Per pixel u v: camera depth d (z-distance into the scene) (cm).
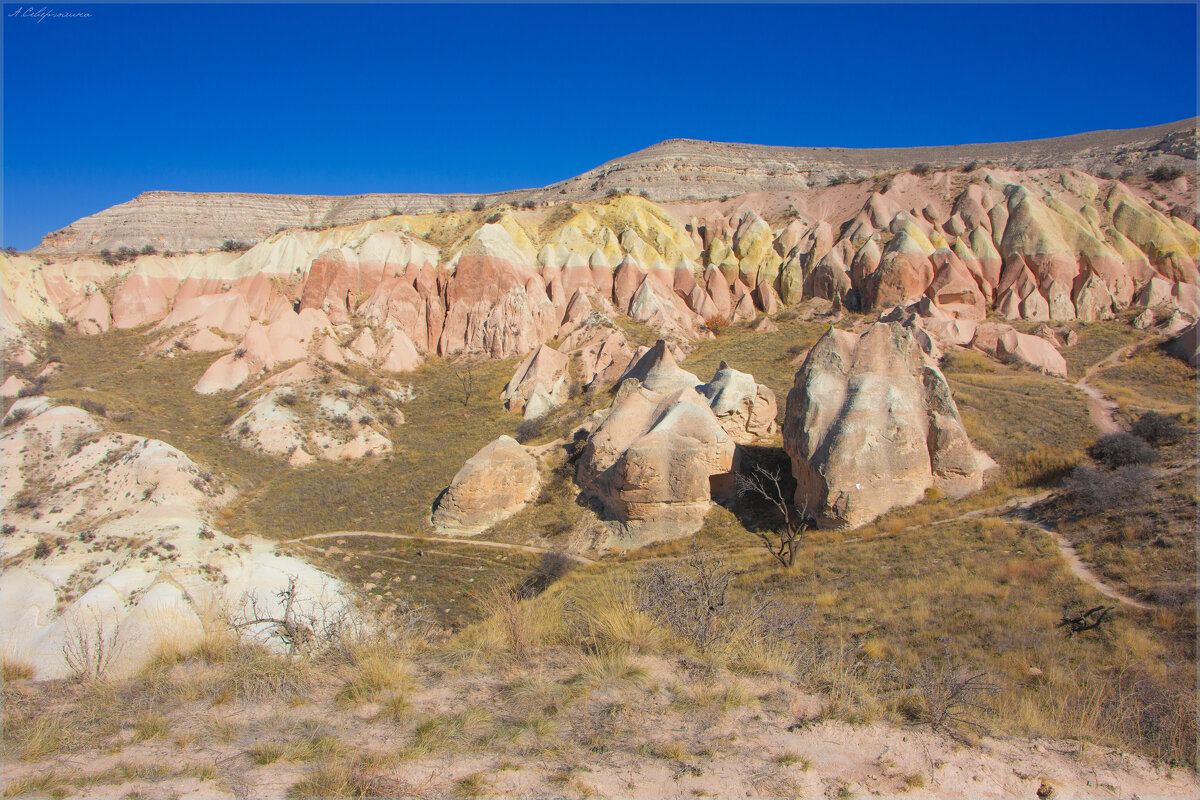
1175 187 7188
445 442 4344
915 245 6091
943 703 705
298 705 650
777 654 813
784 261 7344
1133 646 1307
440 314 6394
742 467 3256
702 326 6662
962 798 557
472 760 552
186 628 835
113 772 519
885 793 546
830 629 1599
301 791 497
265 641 838
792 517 2877
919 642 1465
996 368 4406
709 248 7756
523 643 805
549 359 5134
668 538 2956
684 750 582
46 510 2877
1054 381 4175
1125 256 6031
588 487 3341
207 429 4331
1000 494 2666
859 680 775
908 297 5941
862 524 2633
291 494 3584
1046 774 613
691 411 3186
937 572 1983
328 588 2638
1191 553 1703
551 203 8606
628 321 6381
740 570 2339
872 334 3019
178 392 4947
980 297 5838
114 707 641
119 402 4434
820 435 2845
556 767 548
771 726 638
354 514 3434
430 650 820
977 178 7244
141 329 6359
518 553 3019
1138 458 2562
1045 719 779
